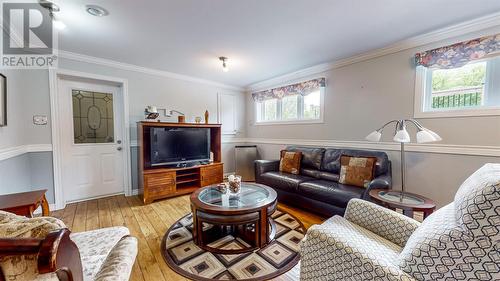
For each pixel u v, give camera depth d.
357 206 1.40
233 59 3.10
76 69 2.88
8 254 0.48
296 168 3.17
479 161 2.08
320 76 3.45
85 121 3.15
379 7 1.83
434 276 0.75
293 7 1.82
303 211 2.71
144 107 3.51
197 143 3.71
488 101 2.07
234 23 2.08
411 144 2.50
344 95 3.15
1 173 1.93
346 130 3.15
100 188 3.30
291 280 1.48
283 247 1.88
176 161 3.46
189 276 1.51
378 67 2.77
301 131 3.80
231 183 2.21
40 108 2.64
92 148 3.22
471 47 2.05
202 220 1.82
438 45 2.28
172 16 1.93
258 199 2.05
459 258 0.70
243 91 4.95
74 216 2.56
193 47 2.66
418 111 2.43
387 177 2.32
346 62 3.09
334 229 1.14
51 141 2.72
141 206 2.91
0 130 1.91
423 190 2.43
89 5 1.74
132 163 3.43
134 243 1.05
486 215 0.66
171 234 2.10
